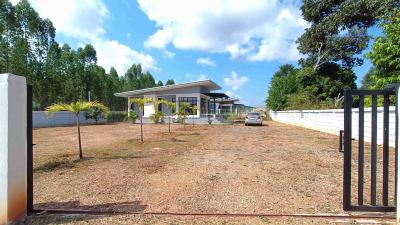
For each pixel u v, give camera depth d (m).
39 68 31.70
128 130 20.73
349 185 4.18
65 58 35.00
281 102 38.78
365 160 8.18
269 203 4.56
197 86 30.66
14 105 3.87
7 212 3.75
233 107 62.00
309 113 22.50
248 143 12.40
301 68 32.62
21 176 3.99
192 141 13.20
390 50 10.77
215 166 7.36
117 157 8.84
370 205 4.20
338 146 11.34
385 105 4.09
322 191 5.20
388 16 12.62
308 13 26.97
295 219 3.92
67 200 4.76
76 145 12.03
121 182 5.82
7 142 3.77
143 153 9.62
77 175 6.48
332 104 25.36
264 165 7.50
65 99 35.44
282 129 21.42
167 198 4.82
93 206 4.46
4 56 27.25
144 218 3.98
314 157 8.77
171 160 8.23
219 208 4.35
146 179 6.04
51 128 23.56
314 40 28.00
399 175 3.83
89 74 38.94
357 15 24.08
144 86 59.88
